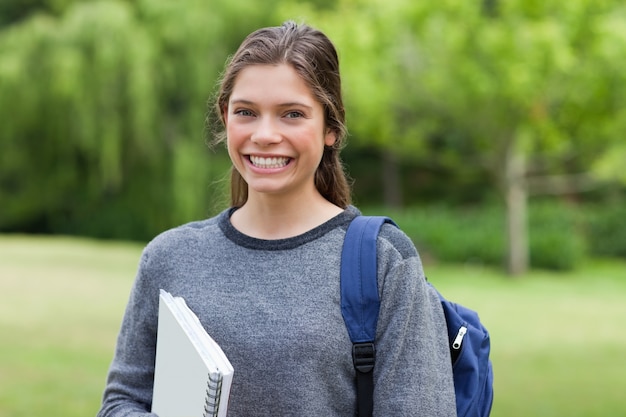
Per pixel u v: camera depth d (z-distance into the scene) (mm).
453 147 23641
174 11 20016
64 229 26516
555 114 17094
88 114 19391
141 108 19500
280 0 20859
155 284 2262
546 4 15648
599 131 17016
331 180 2367
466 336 2219
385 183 31641
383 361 2070
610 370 8789
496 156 19141
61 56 19219
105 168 19875
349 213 2230
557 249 21109
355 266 2107
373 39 16531
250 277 2148
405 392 2037
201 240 2254
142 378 2299
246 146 2160
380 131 18047
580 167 27891
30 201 25219
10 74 19578
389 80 17188
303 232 2193
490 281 18422
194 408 1946
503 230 22266
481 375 2221
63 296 13141
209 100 2574
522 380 8258
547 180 27094
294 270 2129
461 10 16172
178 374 2027
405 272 2105
